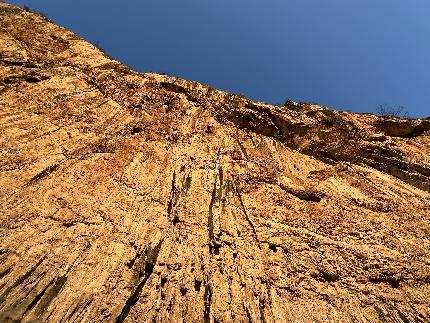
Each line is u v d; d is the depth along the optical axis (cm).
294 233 1551
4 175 1452
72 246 1307
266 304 1298
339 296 1366
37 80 1909
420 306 1366
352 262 1470
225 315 1234
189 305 1235
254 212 1603
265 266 1412
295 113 2236
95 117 1852
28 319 1098
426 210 1738
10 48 2072
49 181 1497
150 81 2180
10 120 1675
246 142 1991
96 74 2116
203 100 2150
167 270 1312
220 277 1334
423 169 1950
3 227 1293
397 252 1527
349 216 1662
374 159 2030
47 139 1661
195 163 1753
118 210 1473
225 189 1667
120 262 1298
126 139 1792
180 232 1445
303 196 1730
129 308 1195
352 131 2150
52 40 2264
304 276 1406
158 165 1708
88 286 1211
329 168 1970
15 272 1191
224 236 1472
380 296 1379
